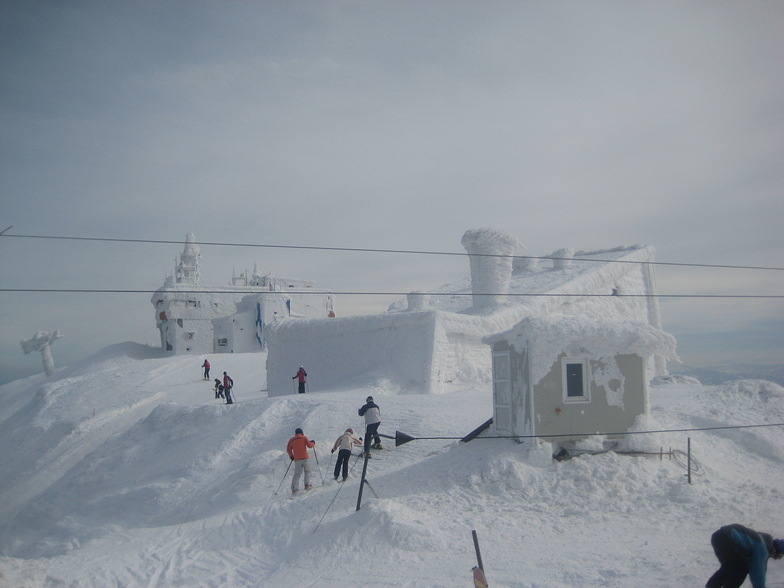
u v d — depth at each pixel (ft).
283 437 71.56
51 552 59.16
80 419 112.06
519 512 44.78
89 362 219.00
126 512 64.90
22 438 111.86
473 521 43.88
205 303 226.99
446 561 38.40
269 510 51.21
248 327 207.51
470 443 56.95
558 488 47.11
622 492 45.96
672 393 73.61
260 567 42.93
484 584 28.02
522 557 37.60
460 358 98.53
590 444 50.83
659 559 34.94
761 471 52.06
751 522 40.19
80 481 78.02
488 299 109.09
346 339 105.09
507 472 48.88
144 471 75.46
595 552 37.22
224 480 64.44
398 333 97.76
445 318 95.66
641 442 51.34
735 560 26.78
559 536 40.55
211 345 225.76
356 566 39.60
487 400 78.95
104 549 50.96
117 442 86.33
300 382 100.48
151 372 150.30
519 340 53.06
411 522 43.04
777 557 26.86
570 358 51.55
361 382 93.71
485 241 109.50
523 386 52.16
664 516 42.27
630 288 134.62
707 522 40.57
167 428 84.74
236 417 80.59
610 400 51.88
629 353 52.60
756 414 62.80
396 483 52.16
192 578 42.06
